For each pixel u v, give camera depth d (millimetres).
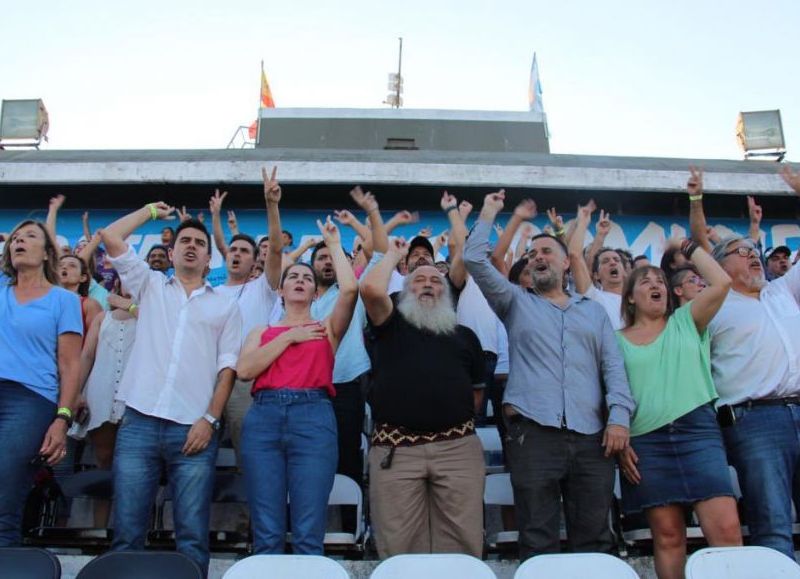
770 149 10375
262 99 15938
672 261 5742
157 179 8680
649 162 9344
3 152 9547
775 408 4062
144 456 3945
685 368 4059
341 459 4852
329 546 4461
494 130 13242
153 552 3324
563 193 8875
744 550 3174
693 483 3840
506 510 4895
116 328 5141
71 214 8938
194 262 4418
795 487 4188
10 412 3887
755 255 4535
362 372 5023
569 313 4277
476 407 4539
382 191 8852
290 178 8672
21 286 4211
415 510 4059
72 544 4566
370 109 13203
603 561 3162
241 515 5016
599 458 3994
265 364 4098
